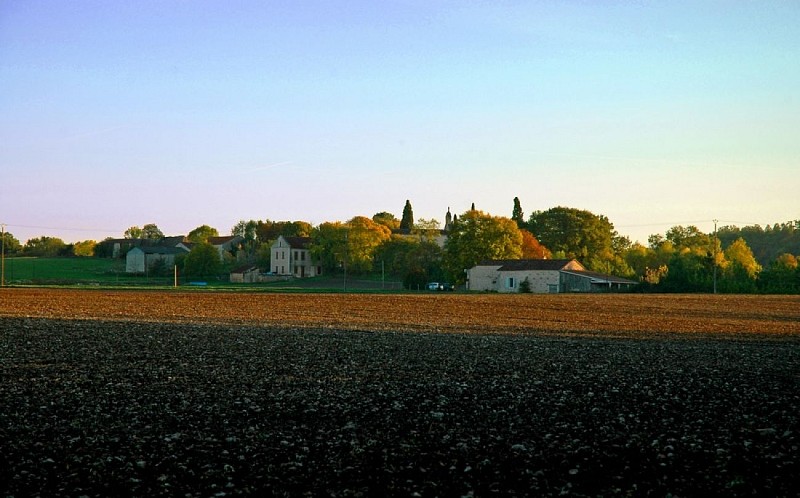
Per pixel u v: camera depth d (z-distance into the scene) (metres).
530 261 152.12
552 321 69.31
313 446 19.09
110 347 39.94
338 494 15.39
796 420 22.50
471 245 159.75
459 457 18.16
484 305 92.25
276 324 58.53
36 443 18.97
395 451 18.67
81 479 16.14
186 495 15.23
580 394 26.86
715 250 159.00
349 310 78.62
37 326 52.06
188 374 30.61
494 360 36.94
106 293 101.56
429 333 53.00
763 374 32.94
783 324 69.38
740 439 20.03
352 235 196.25
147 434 20.11
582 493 15.59
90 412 22.72
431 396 26.09
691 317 77.69
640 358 38.94
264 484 15.98
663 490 15.80
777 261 151.88
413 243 194.75
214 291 116.00
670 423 21.98
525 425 21.59
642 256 189.25
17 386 27.11
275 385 28.12
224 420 21.91
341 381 29.28
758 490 15.79
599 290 144.88
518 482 16.27
